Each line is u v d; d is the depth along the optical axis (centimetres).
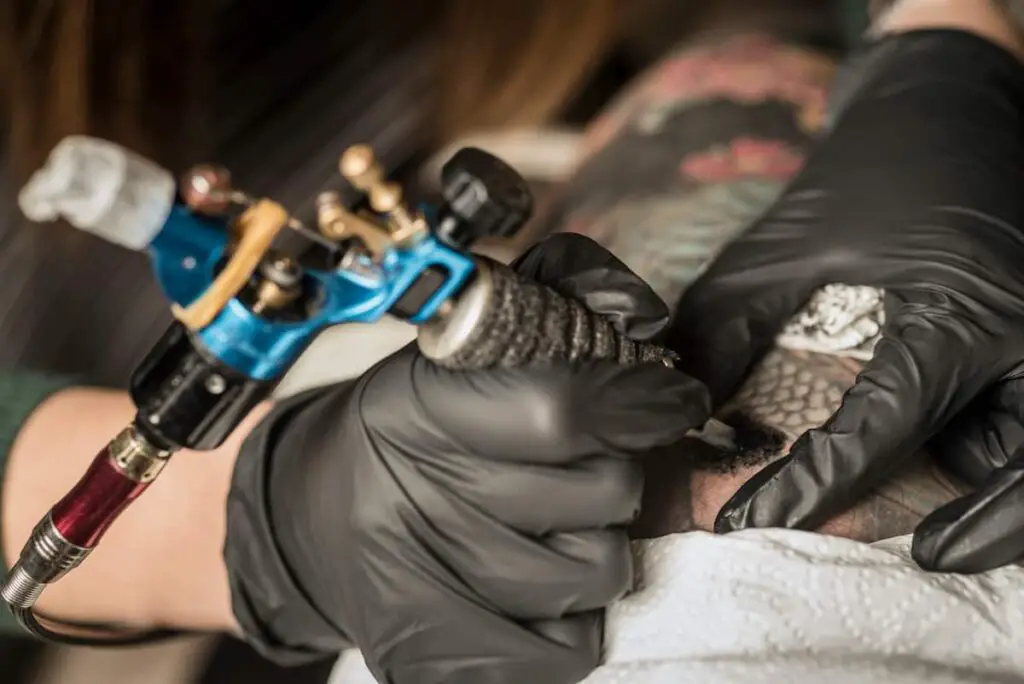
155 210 50
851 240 64
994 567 59
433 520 57
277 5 131
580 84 136
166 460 54
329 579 60
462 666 59
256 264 51
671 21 135
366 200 53
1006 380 62
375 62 137
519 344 55
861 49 76
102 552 68
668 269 73
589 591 58
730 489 62
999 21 75
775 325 65
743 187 76
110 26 114
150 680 91
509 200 53
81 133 115
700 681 57
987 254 62
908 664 57
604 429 57
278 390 74
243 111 130
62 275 118
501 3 136
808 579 59
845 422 60
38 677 94
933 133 67
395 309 53
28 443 68
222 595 68
